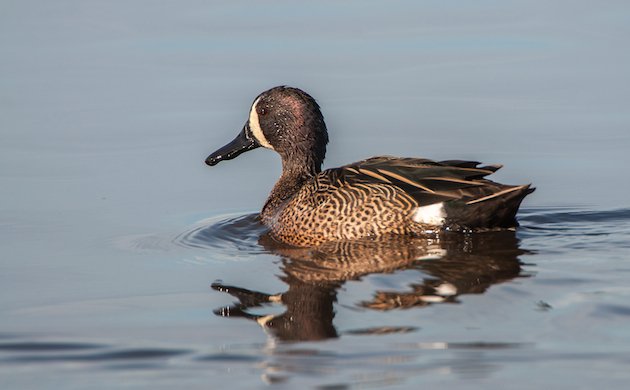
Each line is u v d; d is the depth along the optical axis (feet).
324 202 51.55
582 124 70.28
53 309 42.70
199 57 84.38
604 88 76.38
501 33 88.63
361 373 35.04
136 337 39.19
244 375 35.40
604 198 58.13
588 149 66.28
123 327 40.27
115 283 46.16
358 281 44.62
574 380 33.96
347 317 40.22
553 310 39.83
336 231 51.11
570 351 35.96
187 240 53.01
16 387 34.78
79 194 60.70
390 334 38.19
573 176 62.08
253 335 39.09
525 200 58.29
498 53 83.97
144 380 35.14
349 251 49.26
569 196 58.75
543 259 46.52
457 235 50.21
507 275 44.34
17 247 51.75
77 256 50.29
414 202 49.96
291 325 39.91
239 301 43.09
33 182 62.54
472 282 43.62
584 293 41.60
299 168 58.03
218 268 47.93
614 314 39.11
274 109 58.29
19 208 58.13
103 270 48.11
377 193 50.57
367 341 37.65
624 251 47.65
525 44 85.76
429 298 41.91
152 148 68.49
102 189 61.62
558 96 75.20
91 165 65.57
